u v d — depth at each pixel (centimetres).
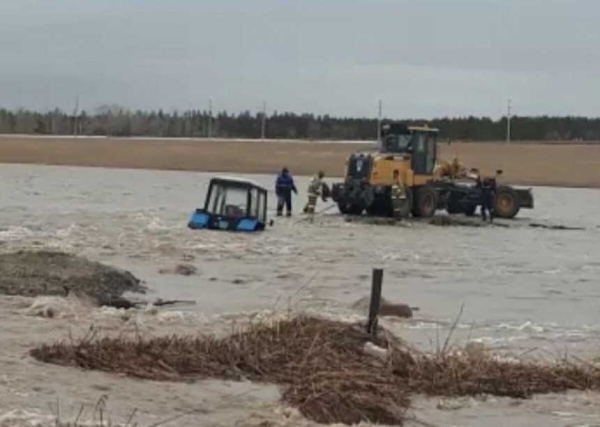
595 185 18688
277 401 2325
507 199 10144
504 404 2458
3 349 2662
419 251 6644
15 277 4112
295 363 2612
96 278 4262
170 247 6178
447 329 3588
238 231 7475
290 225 8300
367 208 9550
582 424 2297
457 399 2483
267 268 5397
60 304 3456
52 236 6719
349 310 3797
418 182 9512
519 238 8088
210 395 2344
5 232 6925
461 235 8125
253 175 19225
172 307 3872
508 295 4753
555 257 6656
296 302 4097
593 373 2730
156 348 2655
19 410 2050
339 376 2447
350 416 2259
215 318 3434
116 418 2067
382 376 2545
